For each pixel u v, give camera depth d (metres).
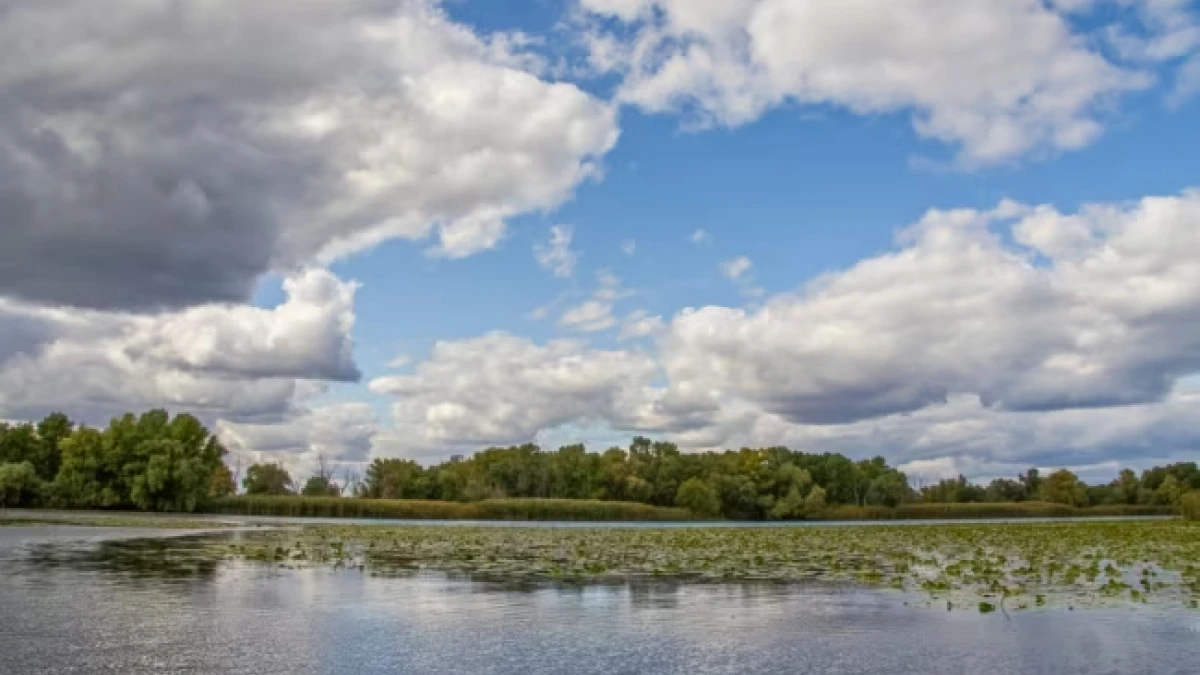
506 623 17.62
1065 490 184.12
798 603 20.84
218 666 13.48
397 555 34.66
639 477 166.75
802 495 156.00
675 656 14.65
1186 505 94.62
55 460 130.00
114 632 16.12
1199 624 18.11
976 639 16.36
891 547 42.19
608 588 23.52
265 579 25.09
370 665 13.72
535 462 164.25
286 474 154.50
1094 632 17.11
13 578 24.53
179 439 117.38
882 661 14.43
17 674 12.78
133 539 43.72
